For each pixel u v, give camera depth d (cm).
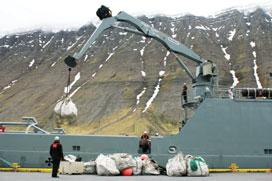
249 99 2158
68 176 1733
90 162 1894
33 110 15338
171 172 1839
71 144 2016
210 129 2089
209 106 2109
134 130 11694
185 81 15788
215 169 2053
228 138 2097
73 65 1973
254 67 17025
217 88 2242
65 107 2691
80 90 16388
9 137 2022
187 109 2400
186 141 2064
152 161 1980
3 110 15900
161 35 2230
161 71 17350
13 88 18738
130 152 2034
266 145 2123
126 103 14700
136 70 17650
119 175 1834
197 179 1662
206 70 2208
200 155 2059
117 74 17412
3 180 1469
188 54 2262
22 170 1970
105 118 13600
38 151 2008
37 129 2170
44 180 1494
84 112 14275
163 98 14650
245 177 1783
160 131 11856
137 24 2181
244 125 2123
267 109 2162
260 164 2100
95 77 17588
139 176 1805
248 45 19550
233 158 2081
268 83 14925
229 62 18200
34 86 18062
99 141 2030
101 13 2114
